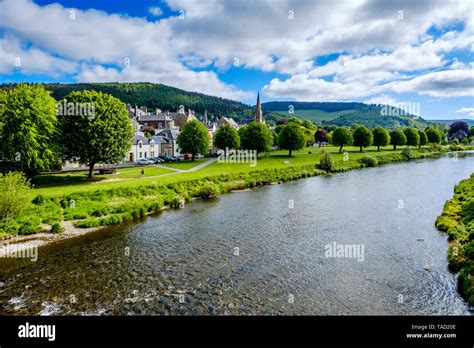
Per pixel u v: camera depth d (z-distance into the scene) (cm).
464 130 18412
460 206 3356
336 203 3938
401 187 4956
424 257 2202
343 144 11044
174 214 3541
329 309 1606
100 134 5009
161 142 10856
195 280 1914
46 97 4756
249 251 2370
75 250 2411
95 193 3950
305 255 2277
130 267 2102
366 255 2255
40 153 4562
